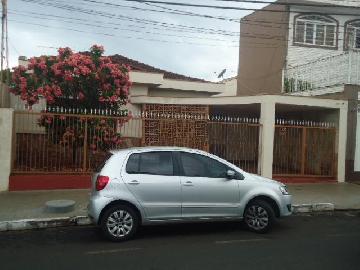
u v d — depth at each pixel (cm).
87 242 791
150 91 2144
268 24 2241
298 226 941
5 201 1102
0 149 1228
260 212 859
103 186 786
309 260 672
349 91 1584
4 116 1228
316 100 1541
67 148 1300
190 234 846
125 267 635
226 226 915
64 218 935
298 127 1532
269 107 1488
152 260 671
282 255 700
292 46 2100
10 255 700
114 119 1351
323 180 1560
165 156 830
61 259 677
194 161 841
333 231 892
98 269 625
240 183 849
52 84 1398
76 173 1299
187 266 640
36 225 908
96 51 1457
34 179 1255
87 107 1441
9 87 1605
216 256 694
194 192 820
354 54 1686
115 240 789
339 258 686
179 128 1430
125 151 823
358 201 1227
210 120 1501
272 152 1489
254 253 712
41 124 1297
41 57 1420
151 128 1404
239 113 1986
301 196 1277
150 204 800
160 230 877
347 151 1584
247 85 2466
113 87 1452
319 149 1585
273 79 2188
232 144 1491
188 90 2173
